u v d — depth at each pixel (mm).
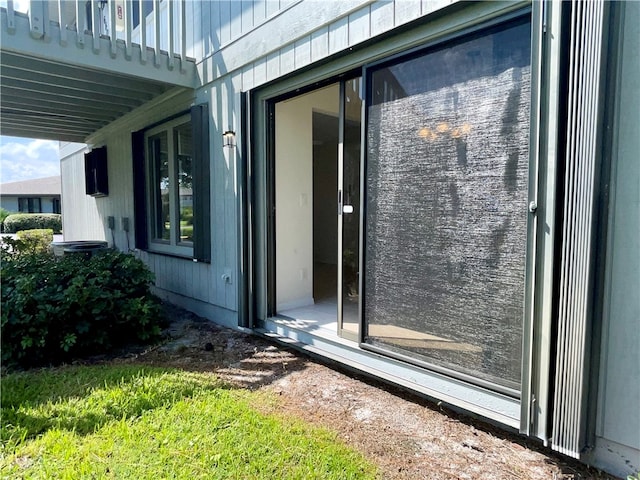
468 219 2100
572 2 1669
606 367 1733
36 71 3654
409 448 1982
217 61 3969
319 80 2992
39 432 2088
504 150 1949
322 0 2805
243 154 3586
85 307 3334
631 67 1624
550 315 1786
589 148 1636
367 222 2598
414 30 2273
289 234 3904
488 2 1960
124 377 2768
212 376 2822
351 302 3012
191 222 4855
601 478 1753
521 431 1883
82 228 8773
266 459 1852
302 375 2863
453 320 2188
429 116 2244
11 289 3232
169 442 1971
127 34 3846
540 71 1766
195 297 4613
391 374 2521
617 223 1675
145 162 5660
